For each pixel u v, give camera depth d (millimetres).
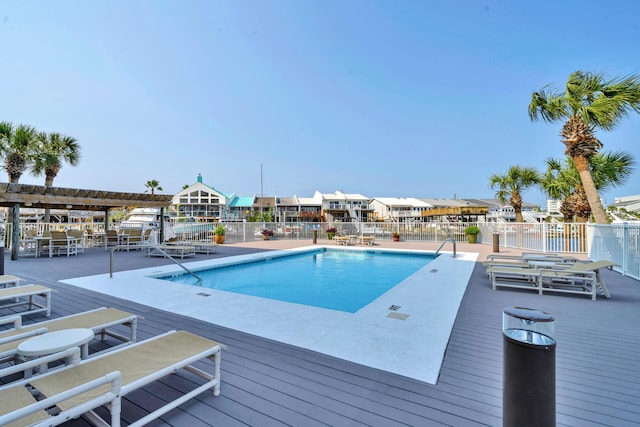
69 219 26375
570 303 4727
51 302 4672
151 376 1870
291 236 18953
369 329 3541
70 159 17656
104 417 1955
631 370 2580
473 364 2678
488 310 4359
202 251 12047
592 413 1991
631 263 6820
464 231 16234
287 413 1991
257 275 8664
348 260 11492
